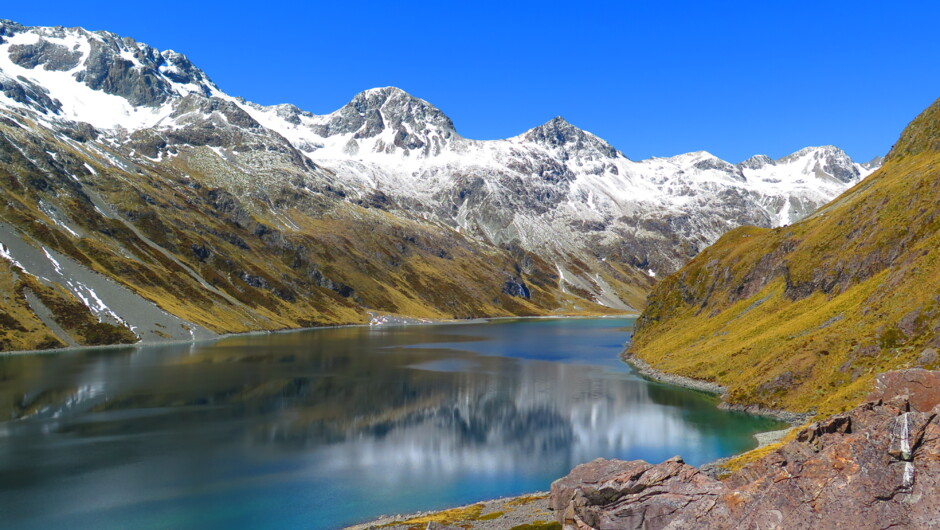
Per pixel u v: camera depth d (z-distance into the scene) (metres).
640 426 93.25
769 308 144.25
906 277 102.31
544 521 52.41
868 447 33.47
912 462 31.77
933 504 29.55
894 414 37.06
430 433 90.88
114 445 83.38
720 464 68.38
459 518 55.25
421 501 63.12
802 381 97.56
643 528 39.19
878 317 98.06
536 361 179.12
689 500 38.78
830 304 120.69
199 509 60.91
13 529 55.91
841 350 97.00
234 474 71.75
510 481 69.06
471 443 85.31
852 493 31.70
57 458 77.12
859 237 134.00
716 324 157.38
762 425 91.06
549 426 94.50
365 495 65.00
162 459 77.25
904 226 121.25
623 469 49.03
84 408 106.12
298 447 83.31
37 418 98.62
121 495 64.62
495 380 140.88
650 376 144.75
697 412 102.50
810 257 144.25
